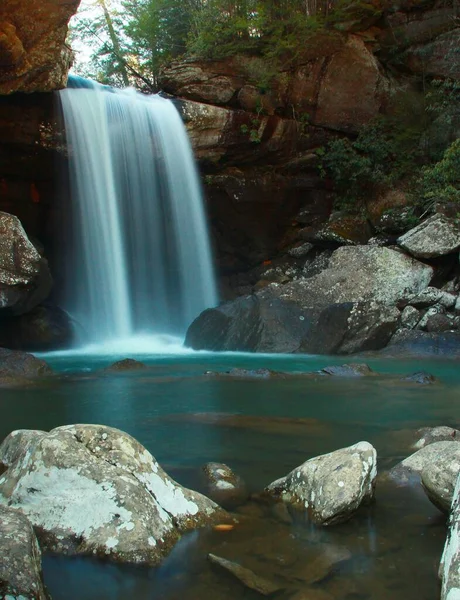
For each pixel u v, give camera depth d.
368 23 20.05
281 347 13.56
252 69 18.33
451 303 14.85
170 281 18.16
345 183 19.92
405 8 20.28
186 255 18.34
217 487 3.94
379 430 5.70
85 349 14.69
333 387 8.38
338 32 19.28
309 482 3.62
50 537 3.01
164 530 3.10
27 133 15.05
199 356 12.90
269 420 6.12
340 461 3.62
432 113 19.58
